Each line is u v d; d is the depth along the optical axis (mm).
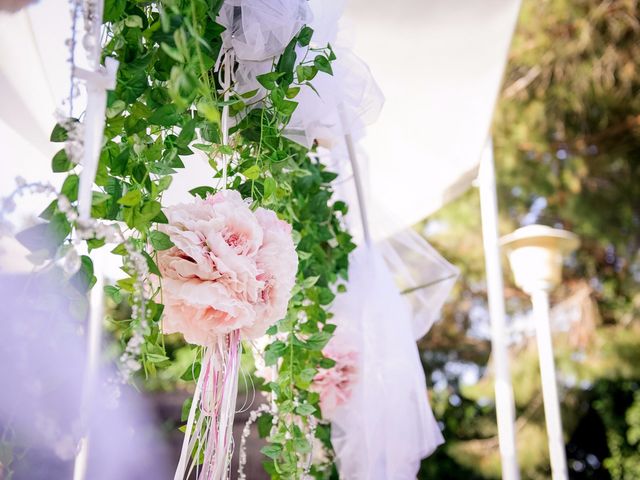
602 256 5934
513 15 1710
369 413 1413
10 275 745
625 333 5602
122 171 852
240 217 892
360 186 1545
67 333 705
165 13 752
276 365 1341
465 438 6254
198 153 1299
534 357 5684
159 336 907
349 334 1485
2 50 1015
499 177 5801
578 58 5590
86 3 690
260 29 1062
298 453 1239
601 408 6152
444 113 1993
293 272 920
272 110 1127
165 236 844
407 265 1850
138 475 2357
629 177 5840
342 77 1262
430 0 1659
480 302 6145
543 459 5582
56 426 696
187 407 1067
